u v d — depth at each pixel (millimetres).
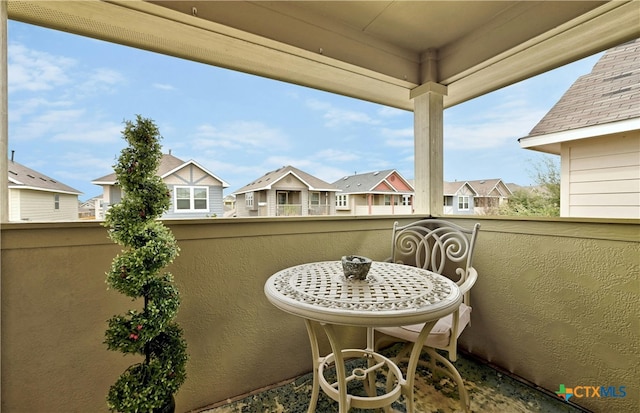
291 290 994
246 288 1435
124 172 979
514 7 1552
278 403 1369
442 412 1294
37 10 1157
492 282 1662
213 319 1354
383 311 807
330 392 1028
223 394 1378
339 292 974
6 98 1057
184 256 1284
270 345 1499
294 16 1548
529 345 1493
